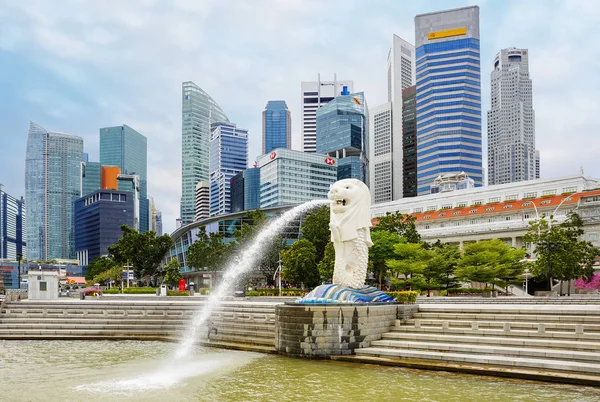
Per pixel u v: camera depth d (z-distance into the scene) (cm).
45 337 3625
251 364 2553
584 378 1995
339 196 3117
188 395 2003
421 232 10169
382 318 2811
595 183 10225
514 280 6228
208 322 3459
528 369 2153
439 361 2384
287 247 7731
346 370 2377
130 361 2730
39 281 5416
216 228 10662
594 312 2511
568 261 5653
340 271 3094
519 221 8962
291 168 17875
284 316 2789
